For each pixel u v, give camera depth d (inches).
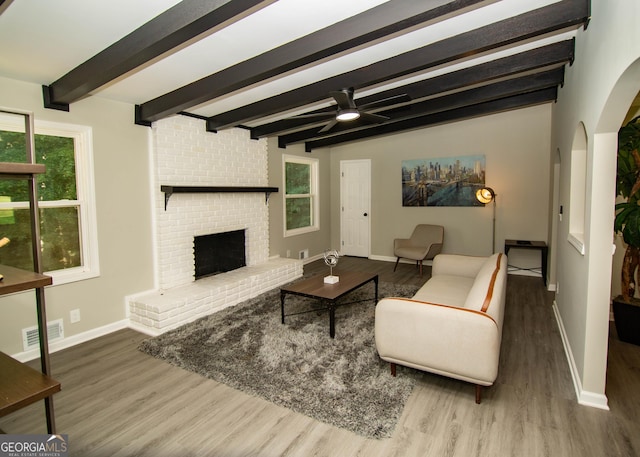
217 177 176.6
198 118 165.6
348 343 122.2
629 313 121.1
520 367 107.3
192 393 95.0
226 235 185.8
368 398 90.7
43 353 52.5
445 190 236.8
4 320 110.3
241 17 76.2
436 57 109.7
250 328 136.7
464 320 85.4
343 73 126.6
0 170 46.8
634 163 118.3
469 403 89.4
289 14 83.6
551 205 189.9
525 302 167.5
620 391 94.0
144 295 146.7
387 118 147.8
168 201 153.6
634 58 58.7
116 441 77.2
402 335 93.4
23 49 92.4
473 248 230.8
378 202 264.2
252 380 100.3
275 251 227.6
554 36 117.6
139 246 147.2
